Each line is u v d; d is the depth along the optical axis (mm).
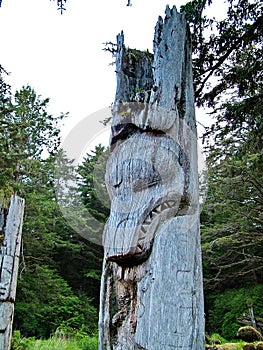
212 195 9242
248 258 10523
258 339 7504
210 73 3832
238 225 9578
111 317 1574
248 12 3654
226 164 8117
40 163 11078
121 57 2004
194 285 1520
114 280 1620
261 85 3957
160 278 1467
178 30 1938
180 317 1428
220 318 12578
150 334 1405
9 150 9359
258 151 5121
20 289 11406
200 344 1466
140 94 1854
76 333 10789
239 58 3945
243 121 4215
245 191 8867
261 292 12258
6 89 6852
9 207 3902
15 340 7266
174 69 1845
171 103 1777
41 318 12125
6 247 3750
